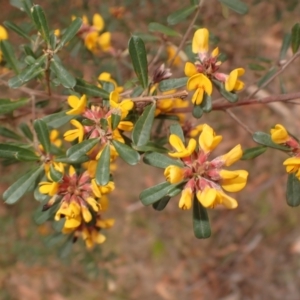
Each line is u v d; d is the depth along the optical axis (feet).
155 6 1.63
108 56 1.35
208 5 1.76
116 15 1.51
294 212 2.39
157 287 2.30
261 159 2.41
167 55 1.34
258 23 2.17
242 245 2.37
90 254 1.81
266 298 2.31
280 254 2.36
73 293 2.21
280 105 2.42
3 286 2.12
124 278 2.28
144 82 0.93
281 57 1.19
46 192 0.88
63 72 0.92
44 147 0.91
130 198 2.36
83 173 0.89
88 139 0.86
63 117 0.95
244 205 2.40
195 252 2.37
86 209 0.87
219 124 2.36
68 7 1.60
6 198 0.90
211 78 0.92
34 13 0.90
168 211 2.39
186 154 0.82
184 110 1.04
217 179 0.82
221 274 2.35
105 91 0.95
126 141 0.92
